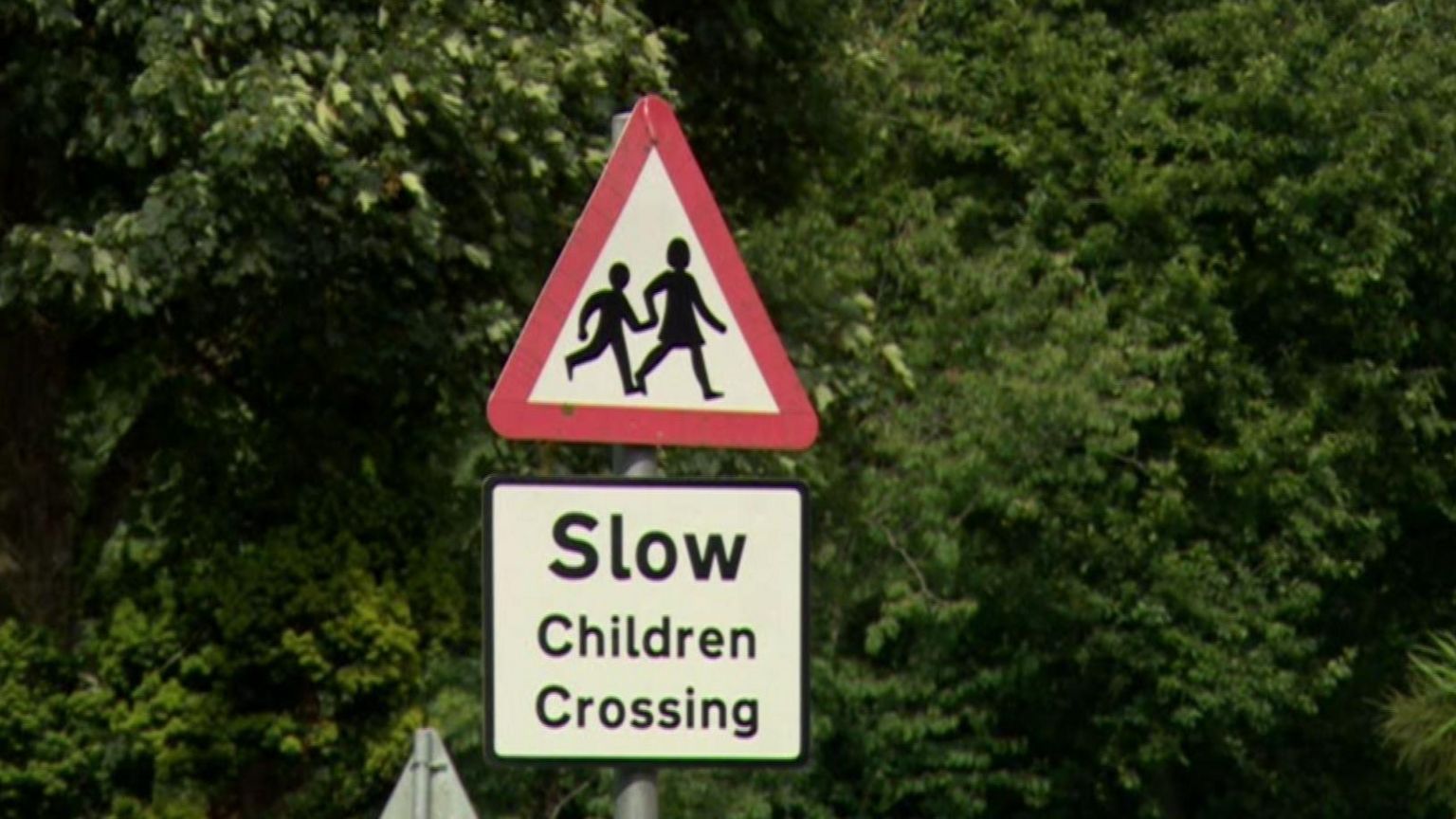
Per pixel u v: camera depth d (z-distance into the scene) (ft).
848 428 185.98
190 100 102.32
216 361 119.24
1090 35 226.79
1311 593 224.74
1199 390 220.64
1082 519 214.07
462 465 142.10
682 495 50.60
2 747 106.73
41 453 115.44
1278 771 261.44
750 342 51.34
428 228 103.81
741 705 50.60
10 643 108.06
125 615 109.81
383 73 104.47
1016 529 215.51
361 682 110.42
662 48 114.73
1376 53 224.33
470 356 114.93
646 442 51.16
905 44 222.07
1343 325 229.04
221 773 109.91
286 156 103.09
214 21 102.94
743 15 132.16
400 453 118.62
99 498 119.75
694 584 50.55
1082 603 217.56
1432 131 223.30
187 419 118.42
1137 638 222.69
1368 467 233.35
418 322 110.83
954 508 203.92
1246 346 222.89
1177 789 263.08
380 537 113.29
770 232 154.81
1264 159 219.41
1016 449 202.18
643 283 51.24
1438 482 235.40
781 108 138.31
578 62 110.11
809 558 50.72
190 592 110.01
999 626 220.02
